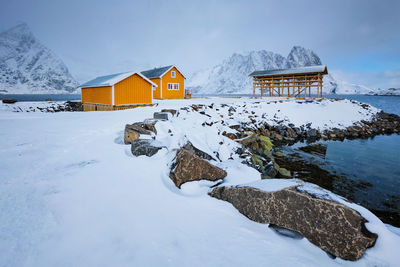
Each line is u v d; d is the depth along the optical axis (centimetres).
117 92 2009
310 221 307
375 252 262
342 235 280
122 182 451
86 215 331
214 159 641
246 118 1861
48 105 2684
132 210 354
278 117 2064
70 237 281
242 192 383
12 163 523
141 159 581
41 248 260
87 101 2542
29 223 304
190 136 704
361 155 1288
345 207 287
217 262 257
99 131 894
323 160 1167
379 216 636
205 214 366
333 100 2891
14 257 244
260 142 1059
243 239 306
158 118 929
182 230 315
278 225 334
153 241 284
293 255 279
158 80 3275
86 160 566
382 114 2820
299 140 1697
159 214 351
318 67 3014
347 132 2005
